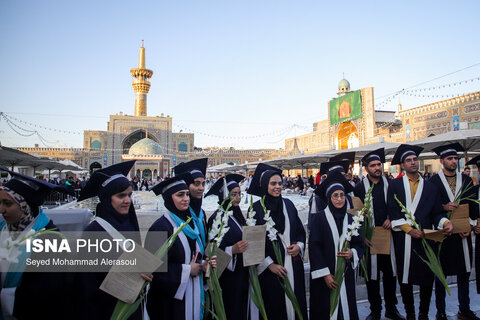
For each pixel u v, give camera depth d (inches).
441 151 135.0
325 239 102.0
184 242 84.9
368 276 123.1
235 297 96.6
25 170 800.9
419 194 121.1
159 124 1603.1
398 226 118.7
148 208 378.6
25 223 72.6
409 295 120.1
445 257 123.2
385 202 129.3
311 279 103.8
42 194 75.7
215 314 86.7
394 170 810.8
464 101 689.6
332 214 104.2
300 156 618.5
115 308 67.1
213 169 1073.5
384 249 120.5
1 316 62.6
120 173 80.8
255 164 840.9
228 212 95.6
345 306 96.0
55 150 1514.5
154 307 82.6
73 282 67.2
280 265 97.0
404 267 117.7
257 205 110.1
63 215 180.9
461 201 131.3
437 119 755.4
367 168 133.4
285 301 99.0
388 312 123.4
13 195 69.6
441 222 116.3
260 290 93.8
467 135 327.9
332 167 137.6
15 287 64.2
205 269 86.1
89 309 65.4
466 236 122.3
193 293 83.7
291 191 697.0
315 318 99.2
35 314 63.2
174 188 87.1
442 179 131.9
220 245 99.1
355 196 136.3
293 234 105.5
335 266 98.7
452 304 136.0
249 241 92.0
